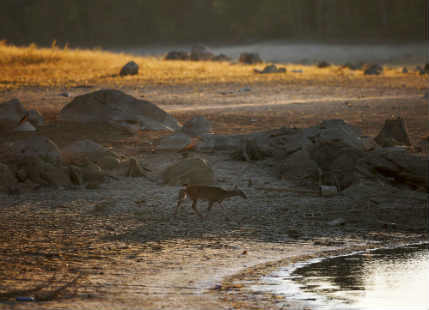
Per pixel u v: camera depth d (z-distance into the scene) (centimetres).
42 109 9031
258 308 2275
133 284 2603
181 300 2367
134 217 4034
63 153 5741
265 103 10600
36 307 2200
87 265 2908
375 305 2328
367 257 3161
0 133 7081
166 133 7481
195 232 3675
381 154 5166
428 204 4572
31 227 3716
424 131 7681
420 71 17388
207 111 9462
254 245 3394
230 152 6500
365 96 11600
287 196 4803
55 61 16312
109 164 5656
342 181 5128
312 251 3278
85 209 4241
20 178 5034
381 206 4500
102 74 14425
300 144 5928
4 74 13325
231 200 4612
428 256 3192
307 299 2408
